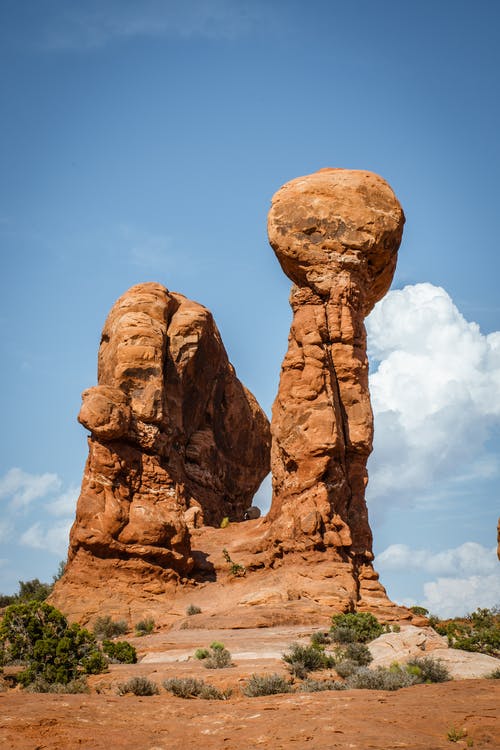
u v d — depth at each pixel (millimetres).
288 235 50562
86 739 15836
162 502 49969
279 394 48562
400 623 41219
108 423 48656
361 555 46844
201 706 18484
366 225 50562
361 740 14414
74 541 46969
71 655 27625
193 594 46469
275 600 41594
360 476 48531
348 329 49125
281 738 15164
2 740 15617
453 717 15734
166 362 58250
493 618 42438
